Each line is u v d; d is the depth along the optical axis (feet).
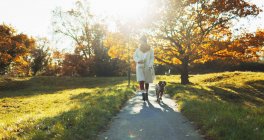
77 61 213.87
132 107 41.88
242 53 106.11
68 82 169.07
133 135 26.63
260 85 116.16
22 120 32.91
